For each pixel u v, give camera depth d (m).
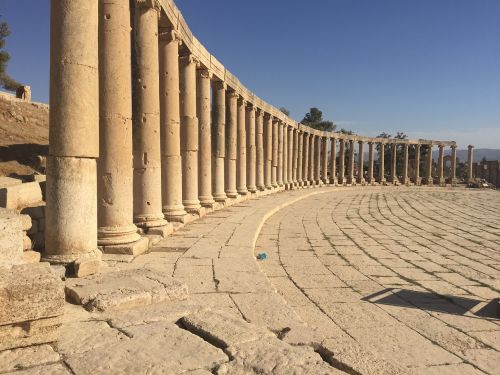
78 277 7.43
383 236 15.80
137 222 12.21
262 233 15.77
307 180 45.12
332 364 4.91
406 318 7.18
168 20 13.64
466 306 7.89
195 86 17.27
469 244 14.51
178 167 14.60
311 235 15.61
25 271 4.79
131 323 5.38
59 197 7.76
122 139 9.89
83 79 7.83
